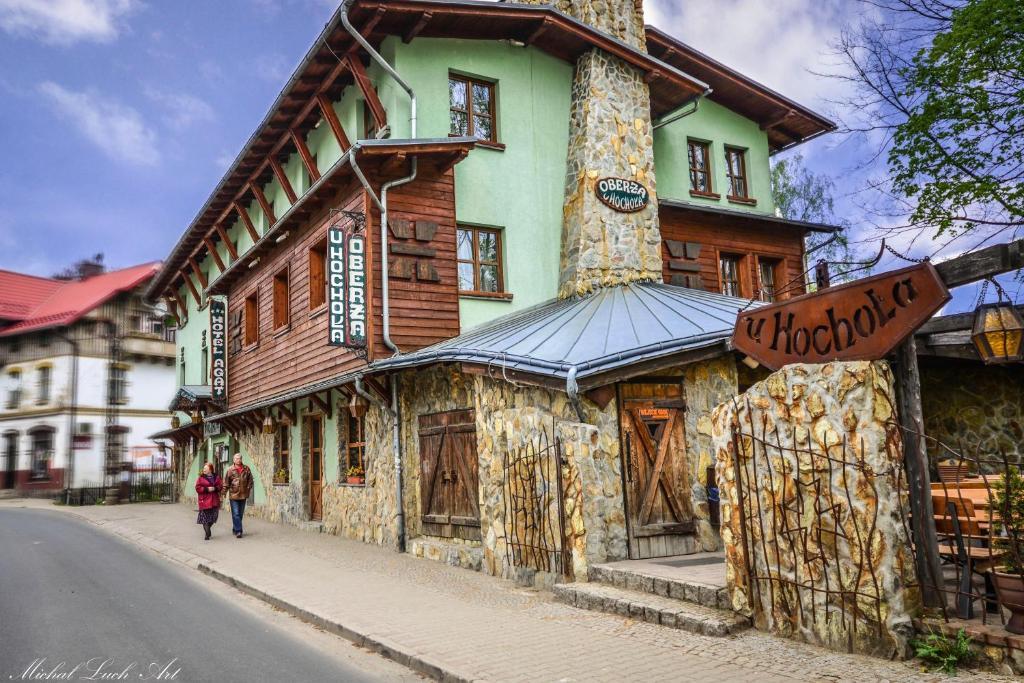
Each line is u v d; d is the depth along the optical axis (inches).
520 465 387.5
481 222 574.9
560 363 368.2
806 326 257.4
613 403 383.2
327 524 631.8
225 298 884.6
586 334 423.5
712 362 416.5
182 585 429.1
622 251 574.6
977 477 352.8
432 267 543.8
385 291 517.0
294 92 610.2
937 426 442.0
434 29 565.3
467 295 559.5
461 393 465.4
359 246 513.7
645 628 276.5
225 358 869.2
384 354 514.0
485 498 418.0
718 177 743.7
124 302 1483.8
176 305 1212.5
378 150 499.5
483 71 592.4
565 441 358.9
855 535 232.7
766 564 259.1
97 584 428.8
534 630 285.7
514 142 599.2
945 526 243.4
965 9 446.9
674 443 398.0
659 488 387.9
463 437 462.3
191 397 930.7
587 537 349.1
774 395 261.1
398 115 548.7
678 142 717.3
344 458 617.0
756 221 717.9
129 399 1465.3
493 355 403.2
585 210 569.3
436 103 566.9
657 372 399.5
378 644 276.7
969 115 468.8
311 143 681.6
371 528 552.1
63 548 606.2
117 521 830.5
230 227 902.4
